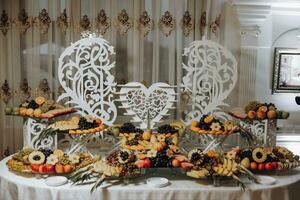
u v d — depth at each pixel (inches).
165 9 157.2
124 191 88.0
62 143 122.0
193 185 91.0
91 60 116.2
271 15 161.0
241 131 107.0
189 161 92.8
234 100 159.6
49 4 153.6
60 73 115.3
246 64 158.1
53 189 87.4
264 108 110.3
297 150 161.0
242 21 154.2
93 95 116.6
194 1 156.9
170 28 157.8
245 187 89.2
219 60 120.0
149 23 157.6
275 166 96.1
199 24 158.1
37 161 92.0
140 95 115.6
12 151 159.3
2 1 152.9
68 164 93.0
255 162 96.7
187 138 118.5
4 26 153.9
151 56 159.6
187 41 158.7
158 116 116.3
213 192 88.7
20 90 157.2
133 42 157.9
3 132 158.6
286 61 162.7
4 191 94.0
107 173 88.7
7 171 98.7
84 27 155.6
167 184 90.8
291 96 166.2
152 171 97.2
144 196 88.4
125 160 90.7
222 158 93.7
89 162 95.6
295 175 99.6
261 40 161.6
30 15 153.9
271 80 164.2
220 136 106.7
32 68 156.1
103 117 117.3
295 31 163.2
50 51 155.1
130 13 156.9
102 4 155.6
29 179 92.8
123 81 159.5
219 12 157.2
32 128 105.1
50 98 157.0
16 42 154.8
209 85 120.1
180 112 148.5
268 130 111.6
